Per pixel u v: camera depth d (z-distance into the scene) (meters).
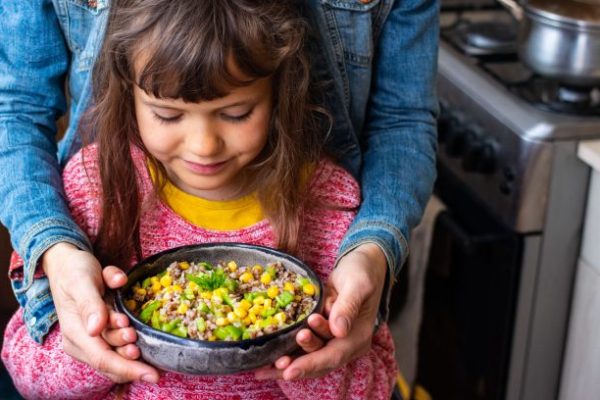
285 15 1.05
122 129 1.12
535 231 1.83
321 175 1.21
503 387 2.02
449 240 2.06
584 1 1.74
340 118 1.24
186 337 0.95
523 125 1.77
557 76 1.79
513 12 1.87
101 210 1.16
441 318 2.16
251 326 0.98
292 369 0.96
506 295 1.91
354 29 1.20
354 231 1.15
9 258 1.89
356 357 1.06
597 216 1.78
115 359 0.98
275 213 1.17
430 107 1.31
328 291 1.05
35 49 1.19
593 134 1.75
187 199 1.18
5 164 1.15
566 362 1.97
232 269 1.08
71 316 1.01
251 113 1.05
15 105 1.21
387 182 1.21
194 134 1.03
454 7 2.29
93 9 1.15
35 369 1.14
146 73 0.98
